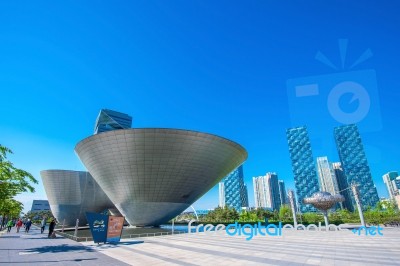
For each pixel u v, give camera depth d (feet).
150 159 109.29
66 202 198.70
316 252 43.91
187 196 125.39
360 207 112.68
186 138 107.14
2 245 53.83
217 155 116.16
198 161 113.19
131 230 111.65
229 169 133.49
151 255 41.45
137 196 118.21
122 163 111.24
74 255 40.50
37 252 43.73
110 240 60.44
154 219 123.85
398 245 53.11
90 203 204.95
